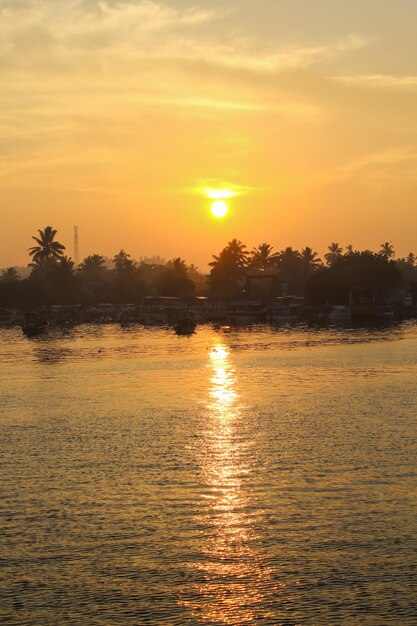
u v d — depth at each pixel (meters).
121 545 30.20
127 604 25.72
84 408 62.12
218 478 38.84
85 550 29.78
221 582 27.02
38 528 32.06
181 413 58.69
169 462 42.44
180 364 96.38
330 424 52.38
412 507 33.41
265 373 84.44
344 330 155.00
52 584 27.08
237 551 29.44
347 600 25.55
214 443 47.09
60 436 50.25
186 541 30.52
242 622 24.53
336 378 78.06
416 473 38.62
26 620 24.83
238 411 59.06
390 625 24.09
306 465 40.94
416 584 26.39
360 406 59.81
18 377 85.38
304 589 26.39
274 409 59.56
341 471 39.47
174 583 27.05
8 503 35.31
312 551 29.20
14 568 28.31
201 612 25.14
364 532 30.80
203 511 33.78
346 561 28.25
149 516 33.34
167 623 24.58
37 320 162.25
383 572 27.31
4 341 142.25
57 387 75.94
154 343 132.50
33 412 60.53
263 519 32.59
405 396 64.50
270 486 37.19
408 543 29.58
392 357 97.81
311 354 104.94
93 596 26.22
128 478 39.25
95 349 121.75
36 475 40.06
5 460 43.56
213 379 80.31
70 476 39.78
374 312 175.75
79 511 34.06
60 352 117.06
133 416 57.66
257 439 47.97
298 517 32.66
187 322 154.12
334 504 34.12
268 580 27.09
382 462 41.12
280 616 24.81
